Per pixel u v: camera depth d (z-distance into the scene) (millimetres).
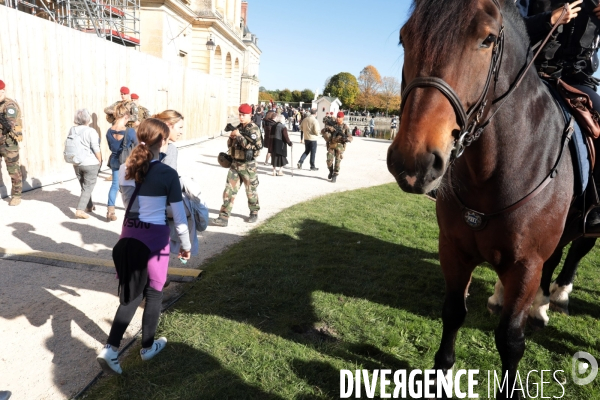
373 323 3854
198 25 28141
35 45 8211
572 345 3625
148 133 3174
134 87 12391
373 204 8703
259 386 2934
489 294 4543
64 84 9164
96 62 10328
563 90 2844
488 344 3604
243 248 5633
